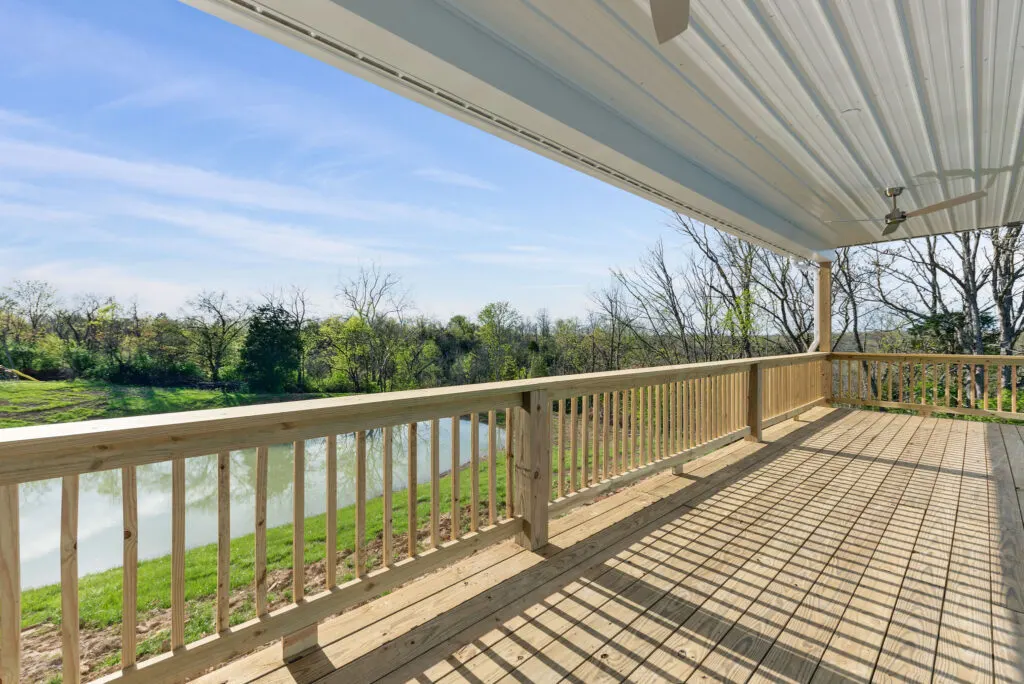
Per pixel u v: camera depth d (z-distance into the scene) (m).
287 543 3.77
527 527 2.62
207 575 3.09
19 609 1.21
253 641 1.60
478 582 2.29
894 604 2.12
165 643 2.18
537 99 2.50
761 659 1.75
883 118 3.13
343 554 3.42
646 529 2.93
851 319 13.81
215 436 1.51
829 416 6.61
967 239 11.89
